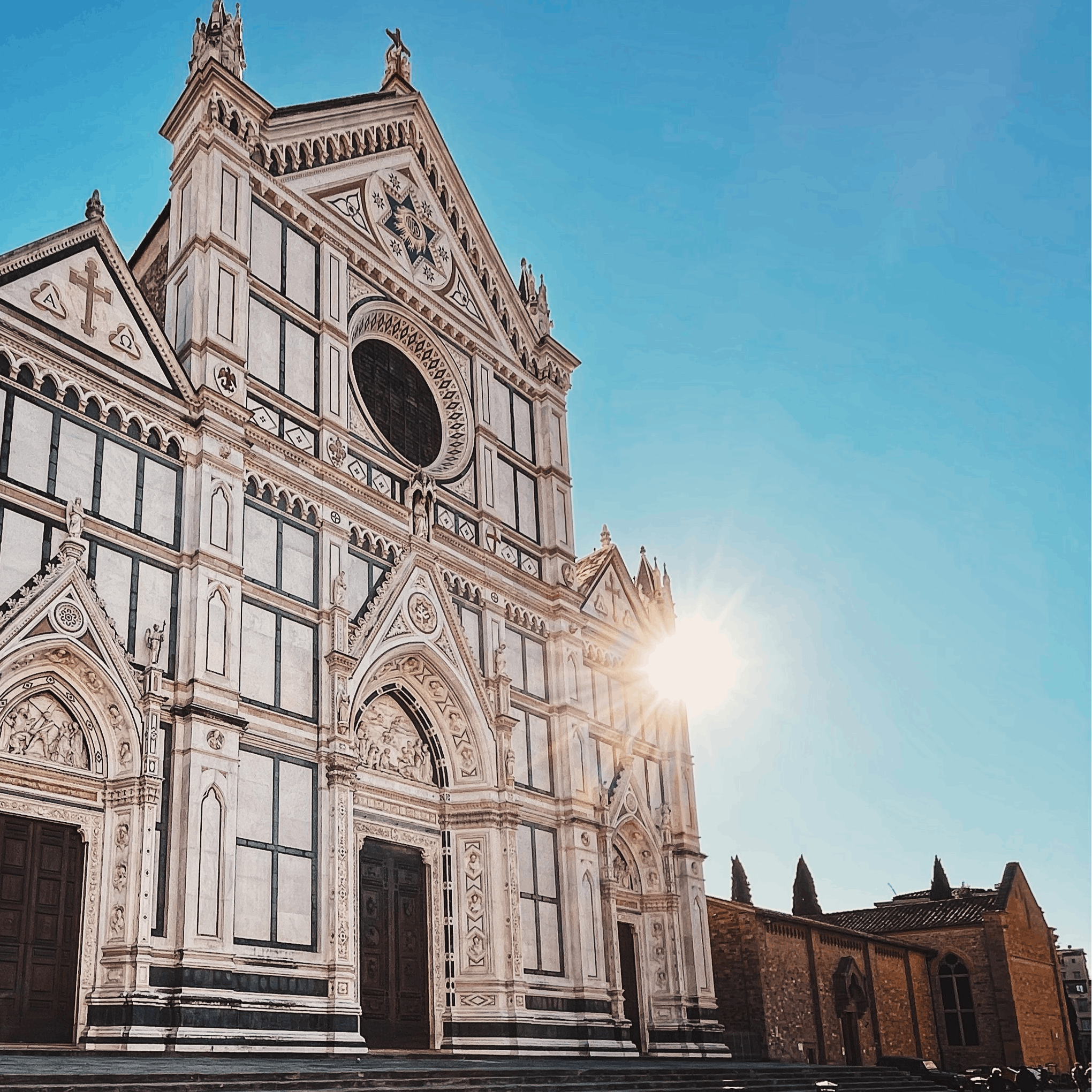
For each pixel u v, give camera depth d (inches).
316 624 1429.6
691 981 1936.5
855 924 3745.1
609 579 2122.3
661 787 2066.9
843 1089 1638.8
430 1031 1487.5
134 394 1290.6
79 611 1144.2
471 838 1590.8
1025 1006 3597.4
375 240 1788.9
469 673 1626.5
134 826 1131.3
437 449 1814.7
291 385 1529.3
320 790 1352.1
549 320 2160.4
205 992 1120.2
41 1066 866.8
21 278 1225.4
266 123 1631.4
